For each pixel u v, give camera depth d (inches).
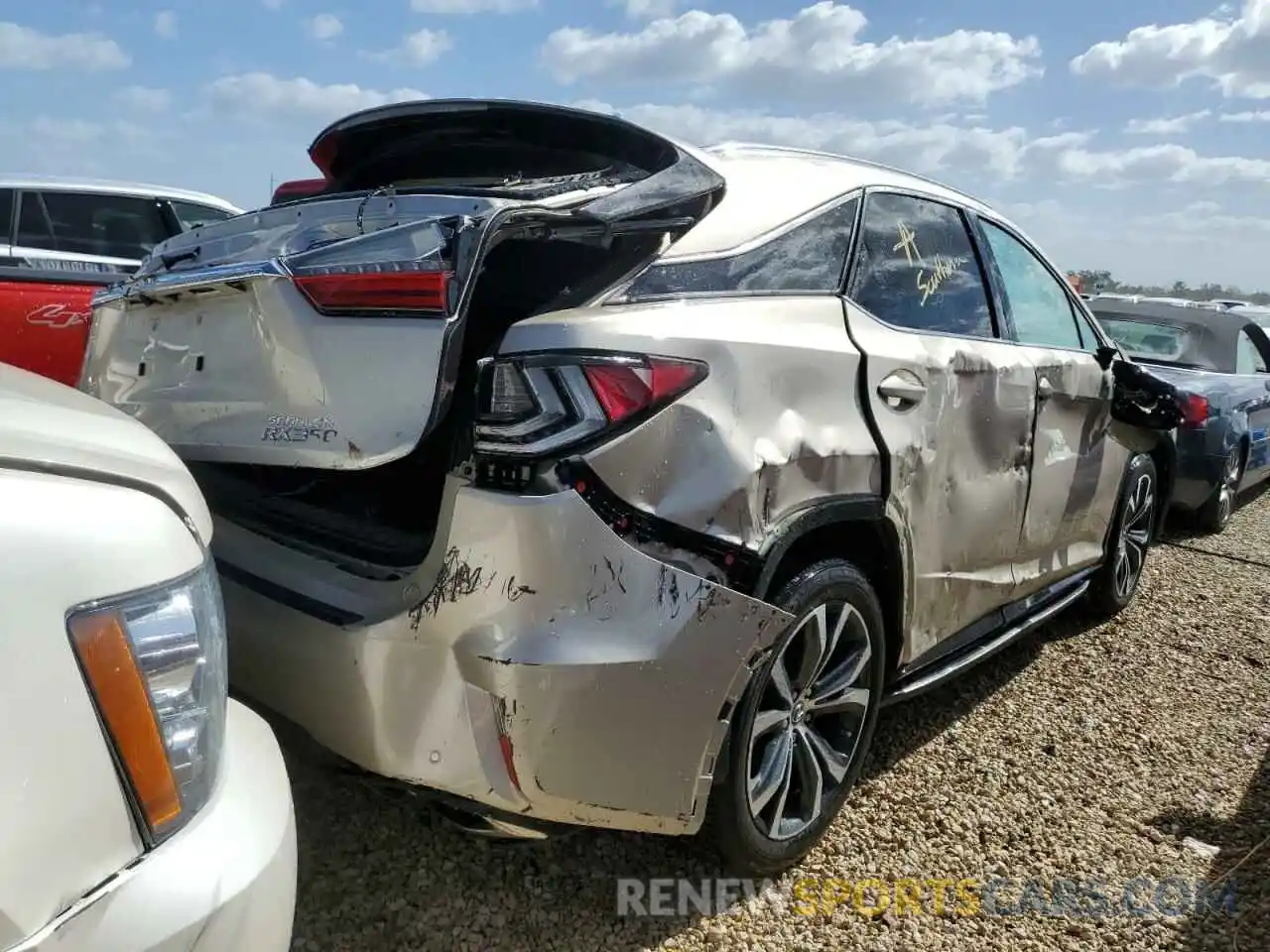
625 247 92.9
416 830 103.0
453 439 82.5
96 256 319.0
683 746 83.1
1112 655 178.2
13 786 41.9
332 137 118.2
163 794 48.3
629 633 78.4
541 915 92.9
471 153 115.5
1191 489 270.5
